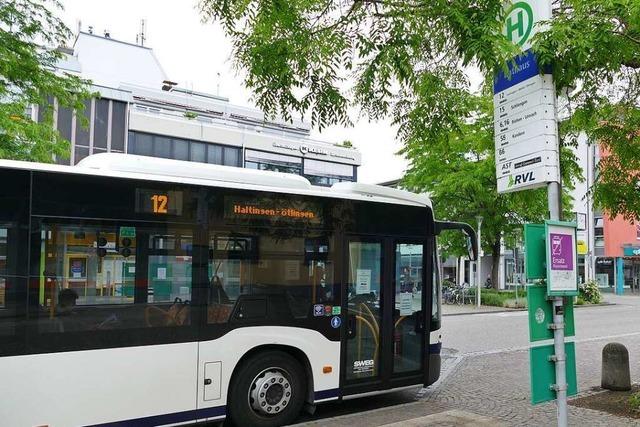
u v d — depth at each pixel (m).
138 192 5.74
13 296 5.02
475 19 4.70
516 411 7.21
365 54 5.91
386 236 7.55
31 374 5.03
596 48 5.62
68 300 5.27
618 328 18.30
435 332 8.04
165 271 5.82
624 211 7.99
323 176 39.91
